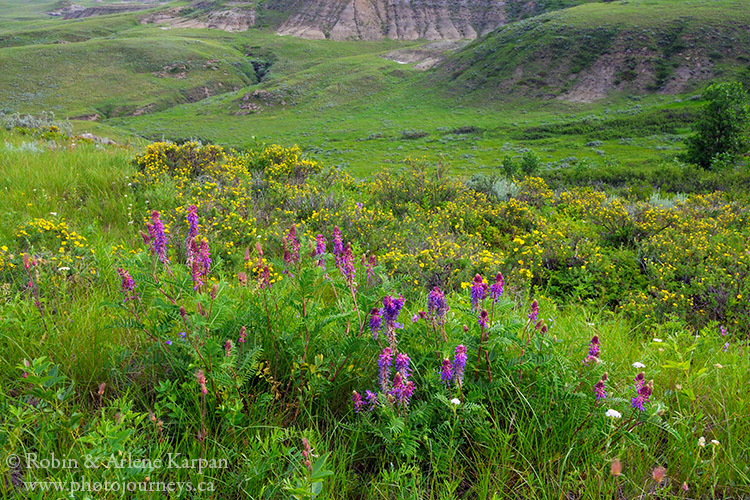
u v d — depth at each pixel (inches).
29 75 5167.3
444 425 94.3
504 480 86.4
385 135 3275.1
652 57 3671.3
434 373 100.9
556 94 3673.7
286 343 107.1
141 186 343.6
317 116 4254.4
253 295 122.7
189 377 95.9
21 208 265.9
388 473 87.3
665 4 4542.3
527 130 3029.0
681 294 247.3
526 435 94.0
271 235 271.1
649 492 88.5
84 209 291.7
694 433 99.0
